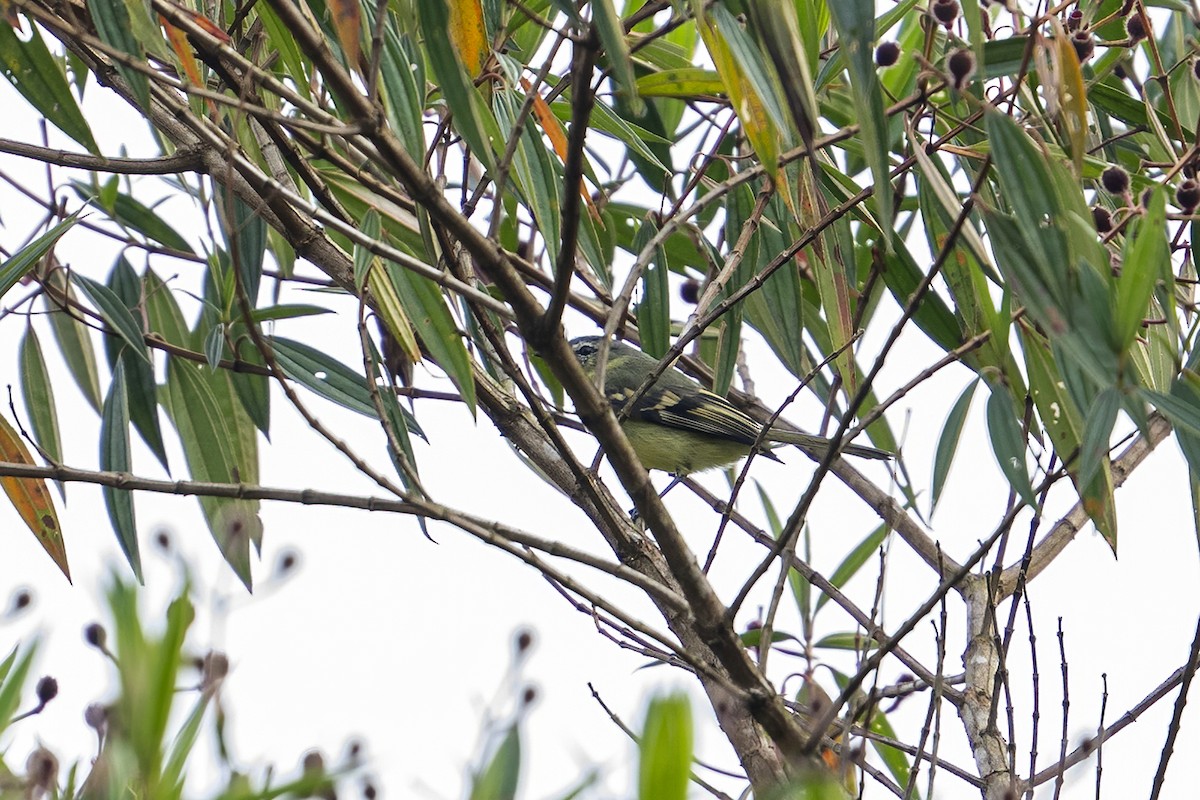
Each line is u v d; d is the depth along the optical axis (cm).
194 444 987
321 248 849
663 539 643
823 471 645
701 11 591
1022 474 716
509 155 621
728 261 793
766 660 672
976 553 653
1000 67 744
